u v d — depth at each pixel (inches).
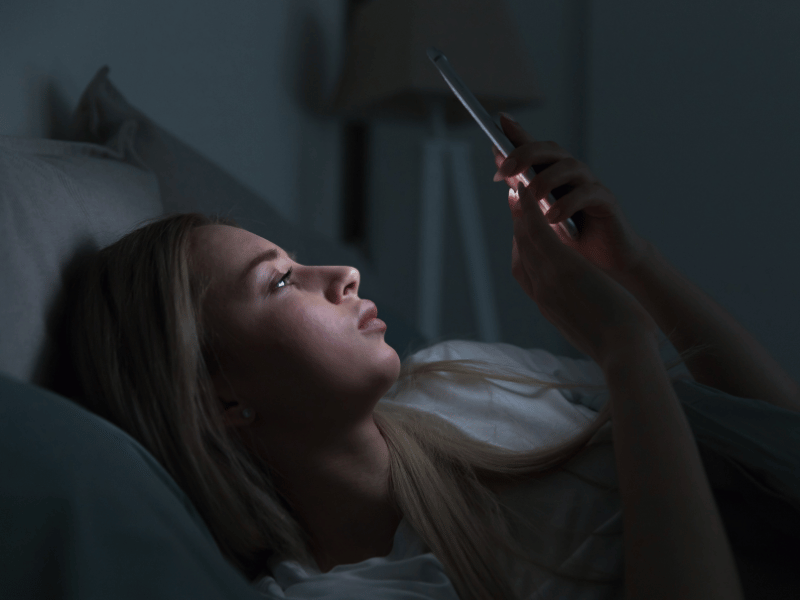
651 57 75.7
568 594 24.5
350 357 25.1
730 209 70.6
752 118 68.8
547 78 84.9
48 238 25.8
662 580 19.0
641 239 32.7
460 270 92.6
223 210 43.3
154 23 49.9
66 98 40.6
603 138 79.7
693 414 28.0
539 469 28.8
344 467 26.4
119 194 33.4
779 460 24.9
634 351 23.4
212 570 16.7
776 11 66.9
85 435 17.7
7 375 18.5
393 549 25.6
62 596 14.6
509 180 30.6
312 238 53.1
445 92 68.1
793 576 25.0
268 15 66.7
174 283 25.3
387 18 68.9
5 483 15.5
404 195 92.0
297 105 73.2
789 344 66.9
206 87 56.6
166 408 23.7
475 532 25.7
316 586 22.5
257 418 25.9
